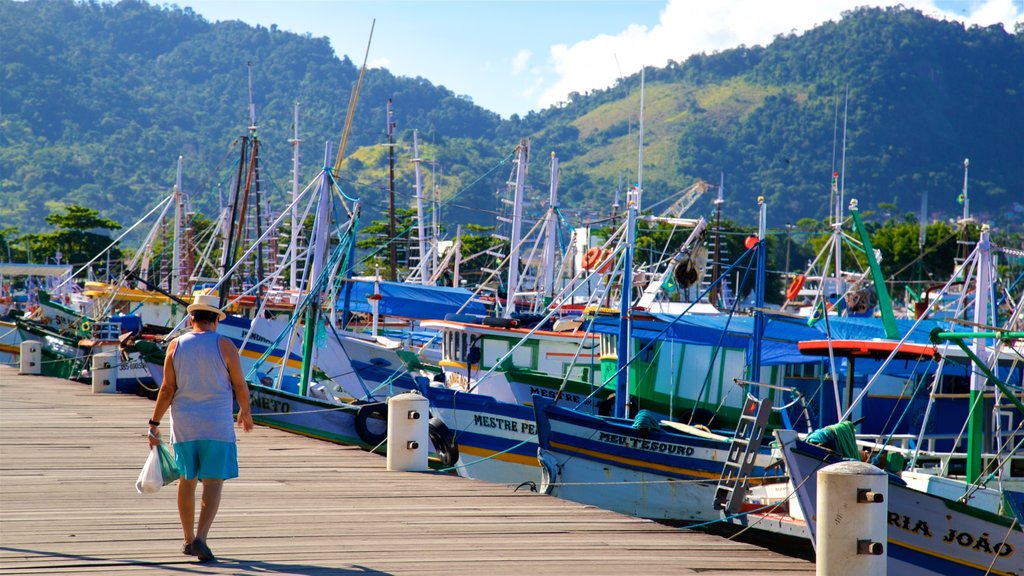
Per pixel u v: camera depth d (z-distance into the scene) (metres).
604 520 10.62
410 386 26.66
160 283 54.03
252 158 40.53
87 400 23.03
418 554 8.87
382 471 13.73
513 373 21.98
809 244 112.50
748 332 21.27
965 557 12.75
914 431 20.17
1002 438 16.95
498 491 12.27
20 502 10.95
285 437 17.44
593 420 17.14
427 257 45.94
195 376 8.07
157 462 8.15
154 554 8.49
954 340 13.23
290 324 21.34
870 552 7.93
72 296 52.94
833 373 17.33
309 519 10.29
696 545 9.59
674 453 16.98
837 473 8.03
